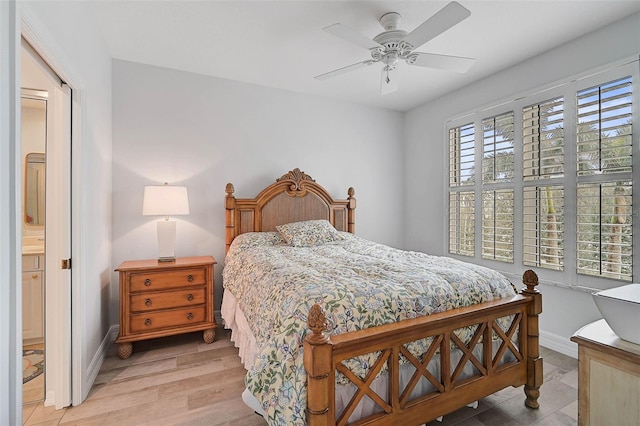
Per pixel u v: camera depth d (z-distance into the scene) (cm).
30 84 230
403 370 150
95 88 224
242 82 338
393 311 147
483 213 326
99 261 237
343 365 127
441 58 211
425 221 403
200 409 180
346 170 399
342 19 223
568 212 250
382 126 423
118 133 288
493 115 314
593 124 235
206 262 273
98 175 234
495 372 171
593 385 100
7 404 103
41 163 290
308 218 361
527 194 283
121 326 245
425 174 403
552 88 262
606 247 227
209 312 275
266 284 182
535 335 184
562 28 232
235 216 326
